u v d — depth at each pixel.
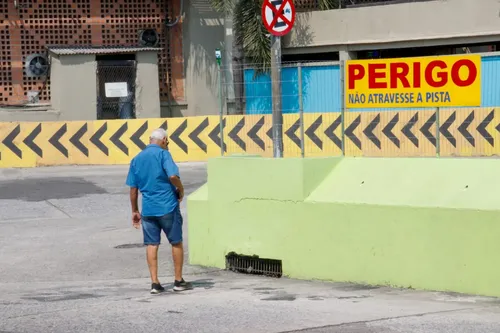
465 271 10.69
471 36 30.97
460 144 22.78
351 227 11.69
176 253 11.37
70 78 31.58
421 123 22.83
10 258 14.46
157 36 34.38
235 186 12.95
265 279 12.41
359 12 32.66
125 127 26.77
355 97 13.34
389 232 11.32
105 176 24.27
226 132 26.06
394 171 11.84
